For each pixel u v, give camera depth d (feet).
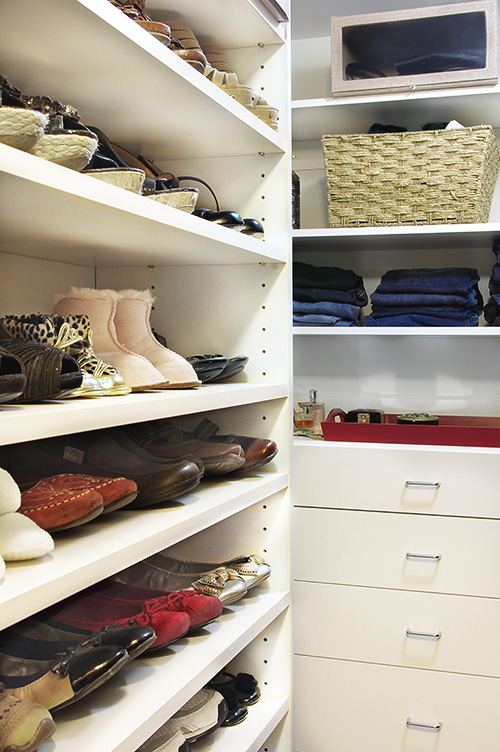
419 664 6.27
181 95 3.98
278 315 5.52
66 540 3.25
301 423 7.27
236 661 5.76
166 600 3.96
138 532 3.42
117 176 3.27
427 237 6.89
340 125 7.32
